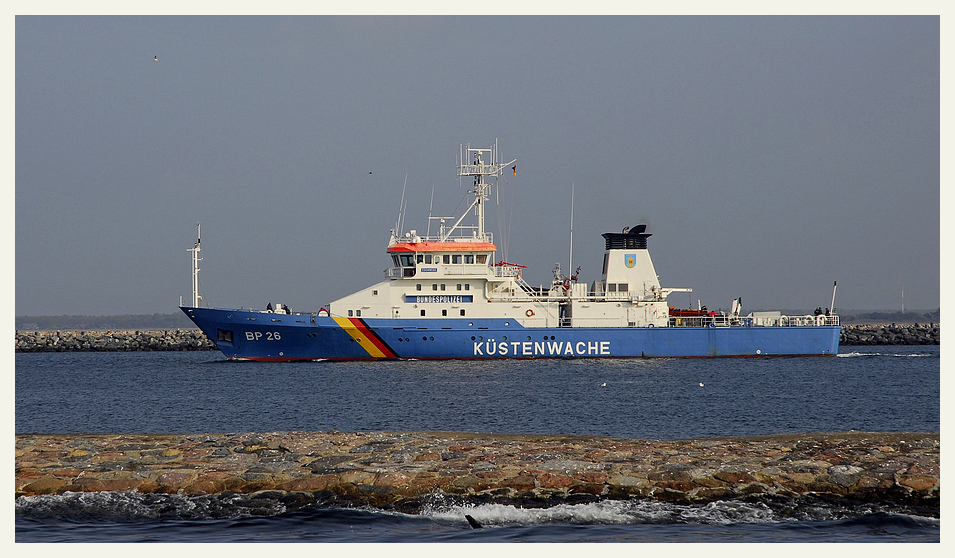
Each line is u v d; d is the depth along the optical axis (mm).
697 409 172750
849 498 86188
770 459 96000
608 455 98500
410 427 151500
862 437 113938
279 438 110188
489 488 88188
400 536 78000
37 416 175750
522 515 82438
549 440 111938
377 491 87750
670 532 78438
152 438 111938
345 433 116062
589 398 190375
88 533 79188
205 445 105625
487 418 160875
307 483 89812
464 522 81438
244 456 100375
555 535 77938
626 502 85375
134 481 91125
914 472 89688
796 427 150500
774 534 77750
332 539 77500
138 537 78375
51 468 95062
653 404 180250
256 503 86000
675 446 105500
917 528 79000
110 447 105062
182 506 85562
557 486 88562
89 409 185625
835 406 178250
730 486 88000
